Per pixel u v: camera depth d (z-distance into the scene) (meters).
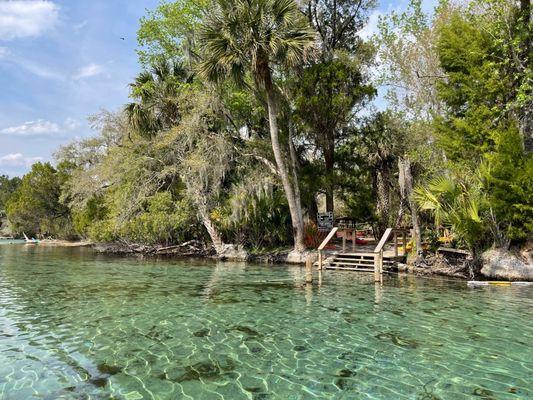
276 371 5.93
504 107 15.00
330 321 8.64
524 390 5.27
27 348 6.93
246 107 23.17
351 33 25.09
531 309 9.48
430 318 8.79
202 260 21.52
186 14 24.98
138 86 25.20
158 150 23.70
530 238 13.28
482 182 13.41
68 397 5.10
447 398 5.07
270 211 20.94
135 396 5.14
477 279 13.62
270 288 12.62
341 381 5.58
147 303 10.52
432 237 16.02
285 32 17.67
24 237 54.53
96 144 34.16
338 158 23.86
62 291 12.31
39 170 46.19
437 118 17.28
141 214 23.41
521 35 14.28
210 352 6.74
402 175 16.02
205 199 21.44
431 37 20.97
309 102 20.22
